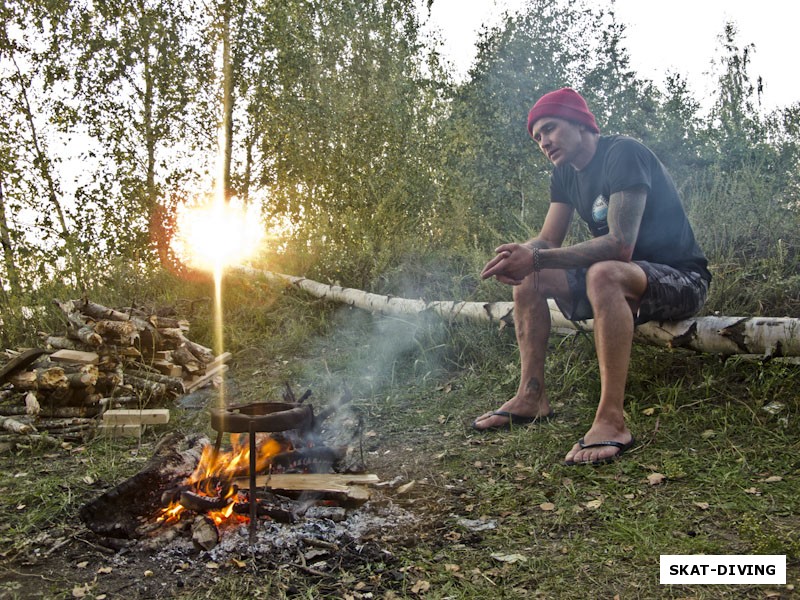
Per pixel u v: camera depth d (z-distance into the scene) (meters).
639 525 2.63
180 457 2.92
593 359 4.44
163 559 2.60
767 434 3.33
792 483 2.87
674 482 2.98
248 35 10.50
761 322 3.61
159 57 10.41
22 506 3.18
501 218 7.50
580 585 2.28
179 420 4.75
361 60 9.40
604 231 3.71
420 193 8.19
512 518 2.82
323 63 9.65
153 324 5.57
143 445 4.21
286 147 10.03
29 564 2.61
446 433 4.00
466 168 8.12
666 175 3.67
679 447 3.32
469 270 6.47
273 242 9.29
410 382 5.05
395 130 8.68
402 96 8.91
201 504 2.72
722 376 3.88
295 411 2.79
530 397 3.91
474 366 5.01
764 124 6.57
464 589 2.29
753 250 5.26
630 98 7.72
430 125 8.77
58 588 2.42
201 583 2.41
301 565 2.49
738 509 2.69
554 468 3.23
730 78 6.91
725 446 3.28
